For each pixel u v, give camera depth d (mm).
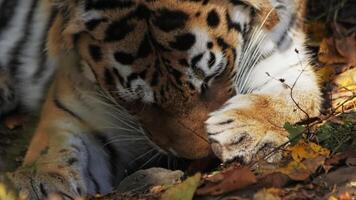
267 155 9031
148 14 9406
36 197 9156
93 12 9648
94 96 10102
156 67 9484
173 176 9477
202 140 9539
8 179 9023
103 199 9141
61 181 9383
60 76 10352
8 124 11461
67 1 9875
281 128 9664
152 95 9594
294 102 9945
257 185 8430
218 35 9609
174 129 9578
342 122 9719
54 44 10195
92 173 10148
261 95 10164
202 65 9516
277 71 10625
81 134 10172
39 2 10789
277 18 10461
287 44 10734
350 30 13117
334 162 8711
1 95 11484
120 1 9508
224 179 8484
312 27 13297
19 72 11281
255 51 10383
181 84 9492
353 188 8148
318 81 11156
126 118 10055
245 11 9969
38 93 11281
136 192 9273
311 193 8094
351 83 11578
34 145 9945
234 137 9492
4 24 11188
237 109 9773
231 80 9898
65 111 10219
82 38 9852
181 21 9383
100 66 9789
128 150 10445
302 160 8812
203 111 9609
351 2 13836
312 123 9883
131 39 9484
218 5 9617
